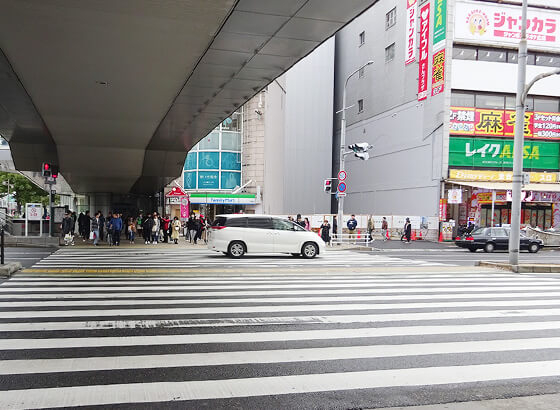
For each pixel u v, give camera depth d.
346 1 8.91
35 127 20.20
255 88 14.85
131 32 10.01
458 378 4.70
